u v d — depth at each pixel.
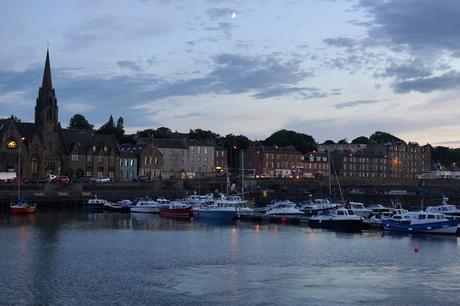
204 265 55.56
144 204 127.38
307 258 59.97
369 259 59.38
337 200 129.75
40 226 91.62
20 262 56.25
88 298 42.34
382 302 41.69
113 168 184.25
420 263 57.00
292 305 40.81
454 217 84.00
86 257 59.78
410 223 83.50
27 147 166.88
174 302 41.44
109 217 113.38
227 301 41.75
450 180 166.62
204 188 161.38
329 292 44.47
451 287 46.31
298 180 166.88
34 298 42.22
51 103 174.75
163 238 77.06
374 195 125.75
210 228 91.62
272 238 77.56
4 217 110.19
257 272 52.06
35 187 137.75
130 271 52.28
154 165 194.25
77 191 141.00
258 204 142.75
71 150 177.00
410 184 167.12
